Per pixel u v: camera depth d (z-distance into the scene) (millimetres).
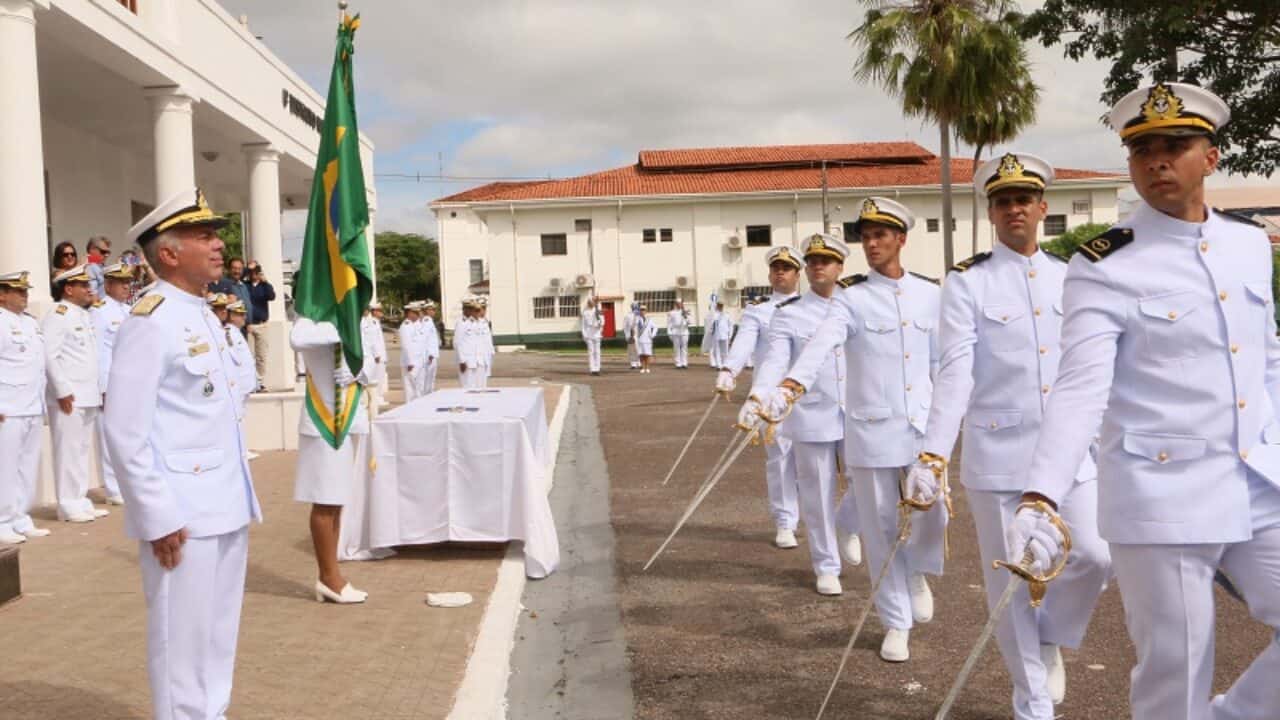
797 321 7090
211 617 3969
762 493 10484
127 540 8562
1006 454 4508
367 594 6750
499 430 7711
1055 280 4629
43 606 6480
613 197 43938
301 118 22547
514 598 6594
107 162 20906
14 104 11297
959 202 43500
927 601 5617
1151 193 3275
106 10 13258
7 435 8383
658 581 7234
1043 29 14961
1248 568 3195
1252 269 3248
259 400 13984
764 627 6109
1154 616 3227
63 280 9508
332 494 6457
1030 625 4367
